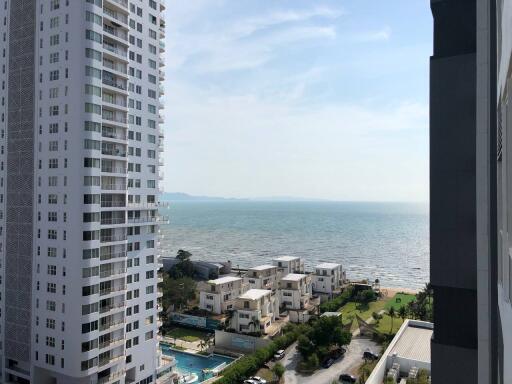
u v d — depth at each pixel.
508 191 9.08
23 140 56.25
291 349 78.94
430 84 15.84
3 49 58.44
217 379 63.88
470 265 15.03
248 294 89.44
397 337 69.94
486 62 14.23
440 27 16.06
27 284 55.72
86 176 51.44
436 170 15.65
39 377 55.12
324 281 119.69
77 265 51.28
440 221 15.55
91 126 51.91
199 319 93.88
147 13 62.75
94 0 52.12
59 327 52.53
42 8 54.34
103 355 53.97
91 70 51.91
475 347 15.09
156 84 64.44
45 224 53.94
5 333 58.00
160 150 66.12
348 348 80.12
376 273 173.88
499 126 11.72
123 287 56.78
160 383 63.84
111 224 55.03
